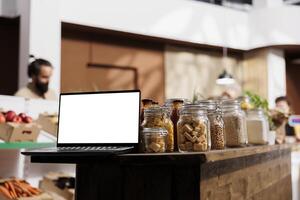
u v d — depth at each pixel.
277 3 8.43
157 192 1.49
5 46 6.27
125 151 1.50
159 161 1.41
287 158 3.10
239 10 7.94
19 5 5.63
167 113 1.69
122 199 1.54
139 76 6.99
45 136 3.35
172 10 6.91
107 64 6.57
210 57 8.02
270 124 2.87
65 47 6.14
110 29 6.19
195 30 7.21
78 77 6.26
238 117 2.04
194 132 1.59
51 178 3.34
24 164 3.33
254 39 8.02
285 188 2.95
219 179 1.63
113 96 1.70
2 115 3.12
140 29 6.51
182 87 7.55
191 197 1.45
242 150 1.71
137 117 1.64
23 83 5.33
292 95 9.47
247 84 8.49
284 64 8.50
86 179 1.59
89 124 1.70
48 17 5.32
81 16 5.87
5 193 2.89
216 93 8.05
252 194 2.08
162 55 7.33
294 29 7.90
